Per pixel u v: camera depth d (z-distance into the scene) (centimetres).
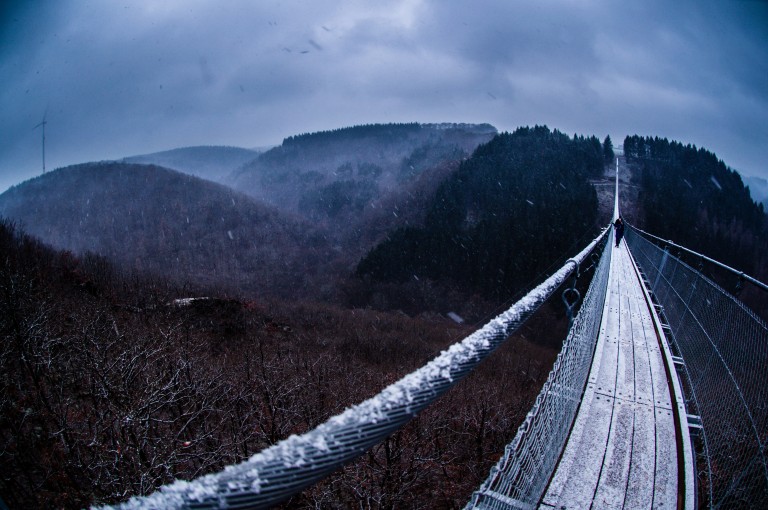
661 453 264
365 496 845
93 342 880
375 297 5853
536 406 207
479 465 1146
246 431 973
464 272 5953
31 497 692
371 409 69
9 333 967
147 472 620
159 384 844
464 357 91
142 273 5194
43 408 824
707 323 377
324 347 2611
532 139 10219
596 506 218
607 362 398
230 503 50
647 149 10869
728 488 239
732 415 263
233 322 2444
